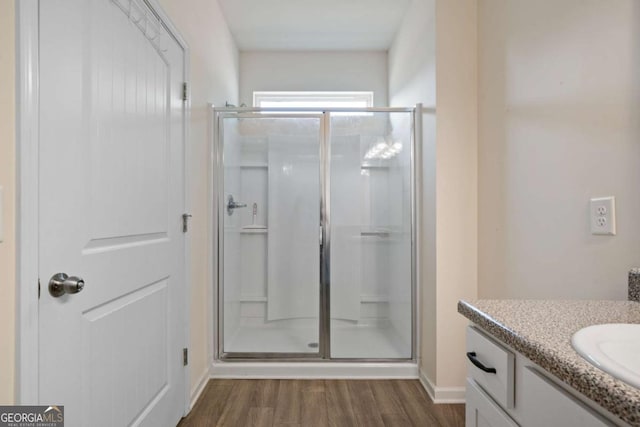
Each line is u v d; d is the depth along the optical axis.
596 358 0.52
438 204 1.91
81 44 0.97
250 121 2.67
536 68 1.36
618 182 0.98
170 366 1.57
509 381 0.71
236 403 1.87
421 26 2.21
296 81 3.33
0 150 0.74
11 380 0.76
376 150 2.62
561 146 1.22
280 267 2.77
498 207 1.67
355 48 3.26
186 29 1.77
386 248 2.66
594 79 1.06
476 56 1.91
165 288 1.53
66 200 0.91
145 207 1.33
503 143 1.62
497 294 1.68
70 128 0.92
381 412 1.79
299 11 2.63
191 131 1.86
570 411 0.54
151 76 1.38
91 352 1.01
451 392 1.89
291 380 2.14
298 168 2.75
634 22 0.93
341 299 2.62
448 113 1.91
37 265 0.82
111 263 1.11
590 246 1.09
